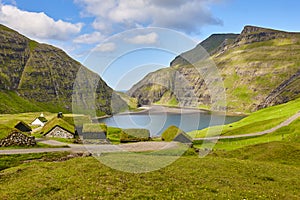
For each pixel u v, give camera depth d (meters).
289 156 47.25
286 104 170.75
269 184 28.25
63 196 21.06
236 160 38.03
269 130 104.31
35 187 23.42
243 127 121.25
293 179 30.72
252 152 51.78
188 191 22.66
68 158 49.94
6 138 58.59
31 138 61.53
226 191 23.80
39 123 125.69
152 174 25.64
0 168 44.72
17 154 51.09
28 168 31.44
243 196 22.94
